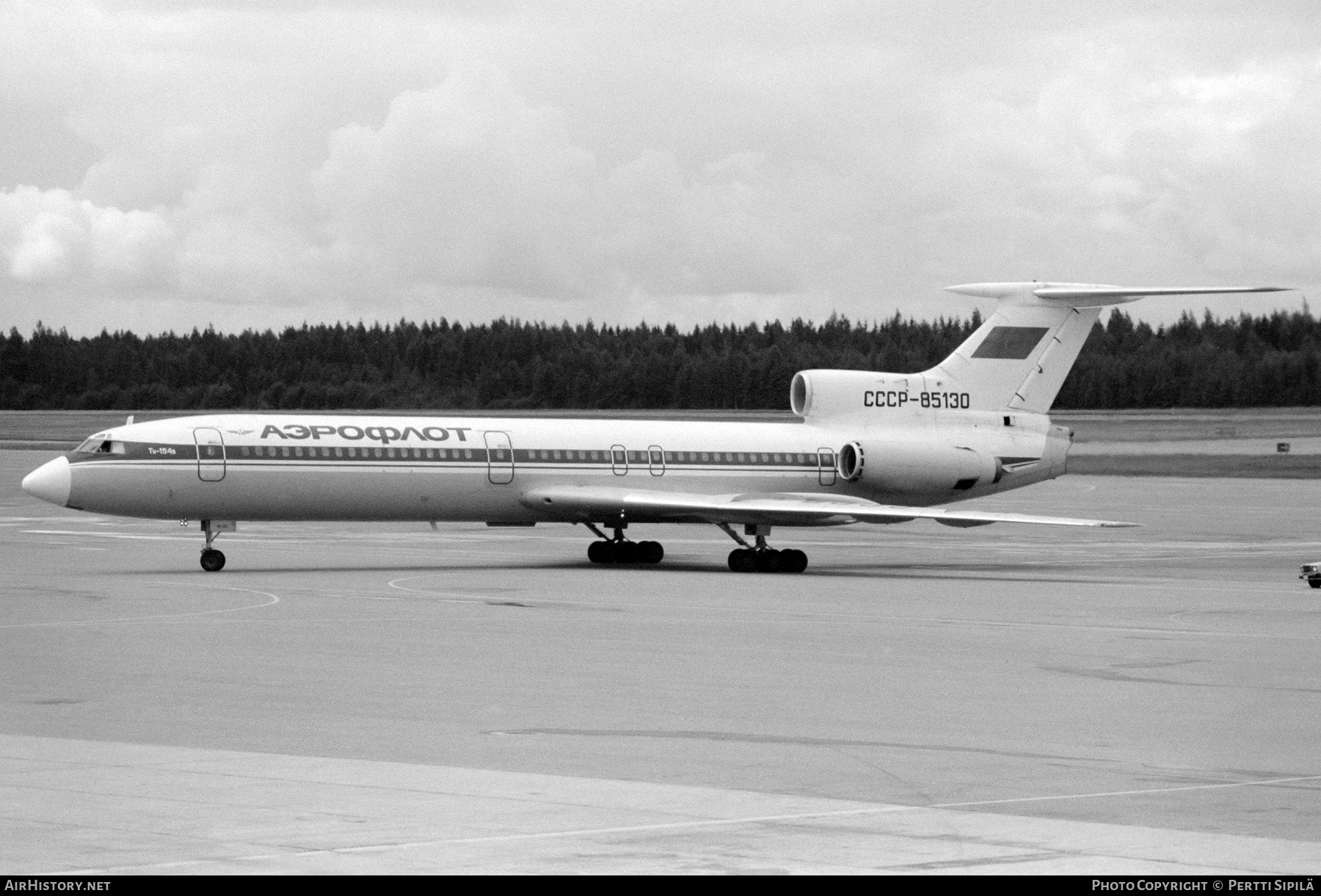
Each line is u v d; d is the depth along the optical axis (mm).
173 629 56406
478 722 37531
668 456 94938
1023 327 101375
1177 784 31203
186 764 32094
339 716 38250
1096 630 59250
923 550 114438
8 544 107812
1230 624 61719
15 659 48406
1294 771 32656
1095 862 24578
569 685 43594
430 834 26125
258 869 23656
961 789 30516
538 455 91562
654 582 79875
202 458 83625
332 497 86625
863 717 38719
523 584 77062
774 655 50250
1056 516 148250
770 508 88750
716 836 26203
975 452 99250
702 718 38312
